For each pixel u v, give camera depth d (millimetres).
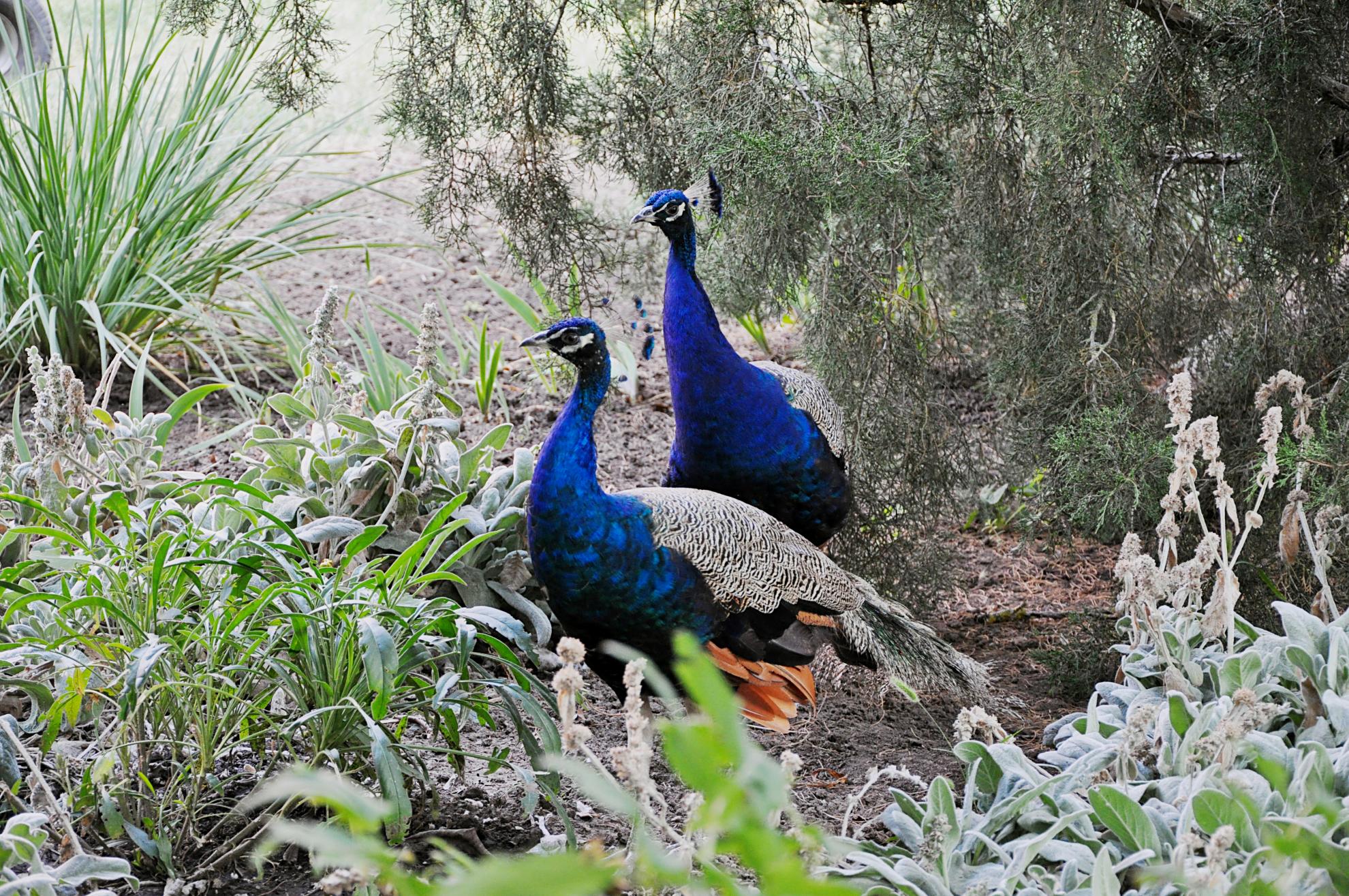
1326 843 3473
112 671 4703
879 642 5805
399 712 4910
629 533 5066
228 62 9836
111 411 9250
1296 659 4859
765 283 6957
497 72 7035
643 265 9781
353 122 14625
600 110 7480
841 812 5418
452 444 6387
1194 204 7402
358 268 12164
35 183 9102
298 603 4770
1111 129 6441
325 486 5938
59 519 4824
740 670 5383
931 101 6762
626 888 3650
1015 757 4723
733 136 6043
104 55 9445
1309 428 5629
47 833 4152
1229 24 6473
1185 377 5094
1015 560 8289
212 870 4469
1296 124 6461
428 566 5949
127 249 9320
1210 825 3924
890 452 7035
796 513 6398
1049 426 6980
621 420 9711
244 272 9734
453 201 7531
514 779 5453
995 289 7359
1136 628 5648
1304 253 6766
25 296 9156
